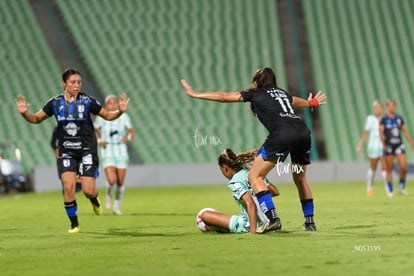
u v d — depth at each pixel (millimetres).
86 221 41750
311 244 26750
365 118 108875
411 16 124938
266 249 25547
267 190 29938
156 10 118375
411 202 54000
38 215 47719
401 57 119125
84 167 33781
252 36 118688
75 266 22625
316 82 113688
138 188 86000
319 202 54875
